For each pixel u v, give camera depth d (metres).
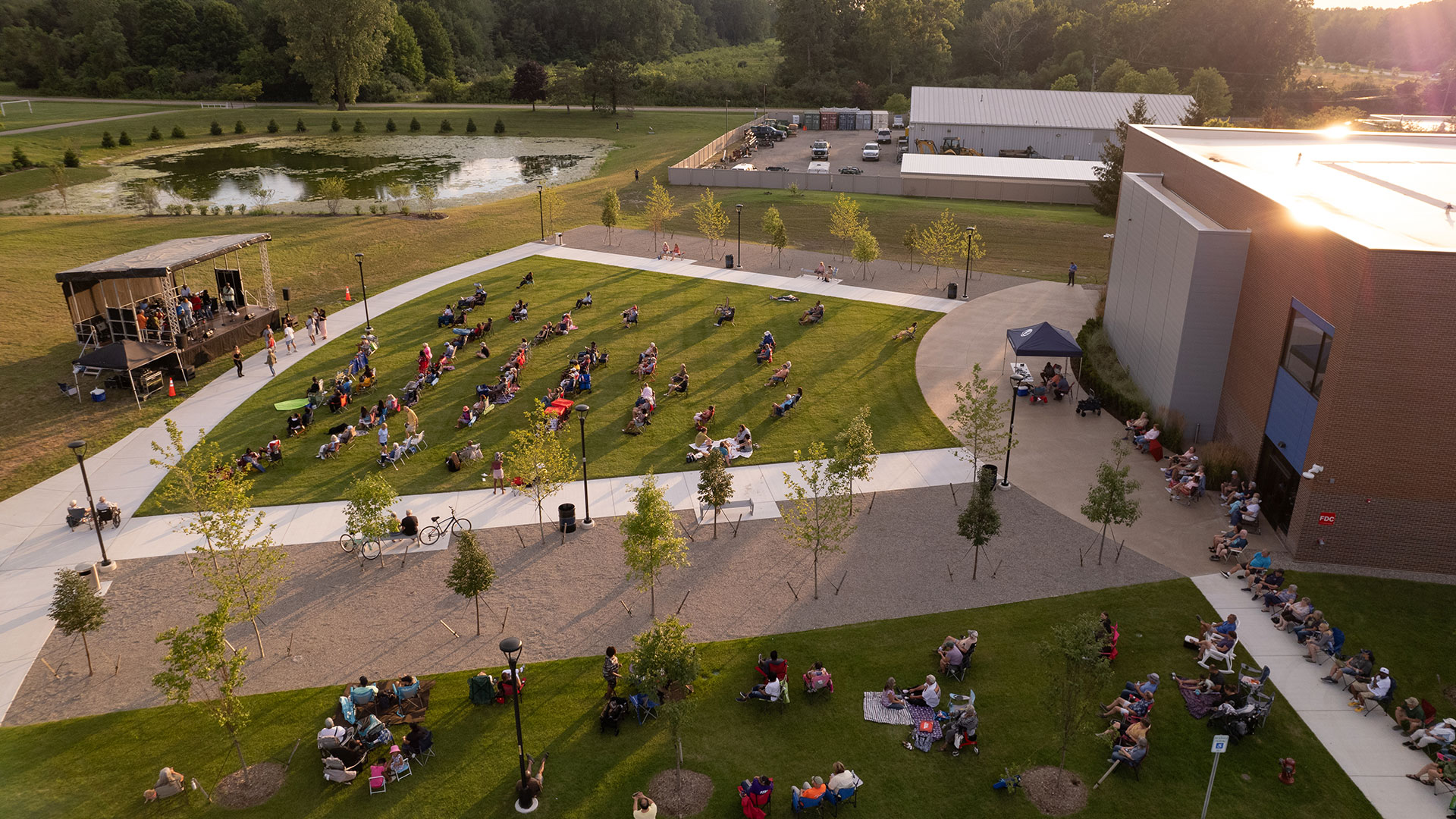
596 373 41.41
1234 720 20.47
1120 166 71.38
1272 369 29.66
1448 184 34.19
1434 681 22.47
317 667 23.11
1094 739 20.55
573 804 18.83
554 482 28.61
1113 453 34.59
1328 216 28.08
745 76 159.38
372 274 56.72
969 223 70.25
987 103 100.94
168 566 27.58
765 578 26.91
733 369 41.97
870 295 52.66
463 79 165.50
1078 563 27.45
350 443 34.94
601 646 23.88
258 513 27.56
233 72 150.50
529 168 97.88
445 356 41.75
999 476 32.47
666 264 58.56
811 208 75.00
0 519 29.92
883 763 19.97
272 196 82.94
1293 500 27.89
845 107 142.25
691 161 91.00
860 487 32.09
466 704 21.78
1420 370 24.55
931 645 23.86
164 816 18.66
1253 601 25.53
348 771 19.41
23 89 146.38
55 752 20.45
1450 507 25.75
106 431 36.16
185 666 18.70
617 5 184.38
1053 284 55.22
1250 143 44.31
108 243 59.50
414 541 28.61
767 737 20.75
